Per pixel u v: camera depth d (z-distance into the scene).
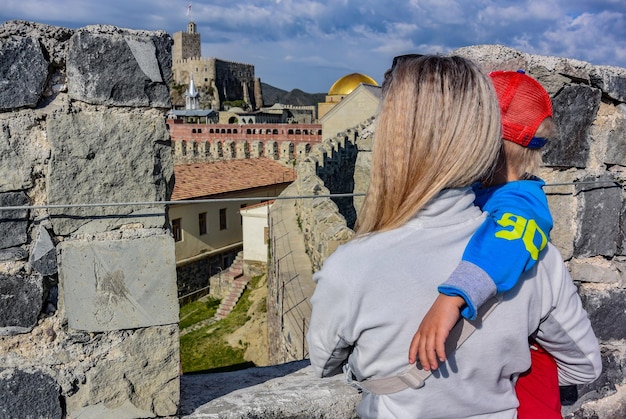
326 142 22.28
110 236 2.36
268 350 15.61
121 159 2.33
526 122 1.75
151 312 2.43
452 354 1.53
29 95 2.20
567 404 3.21
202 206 24.98
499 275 1.46
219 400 2.68
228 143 34.47
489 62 3.03
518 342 1.58
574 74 3.17
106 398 2.42
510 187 1.76
